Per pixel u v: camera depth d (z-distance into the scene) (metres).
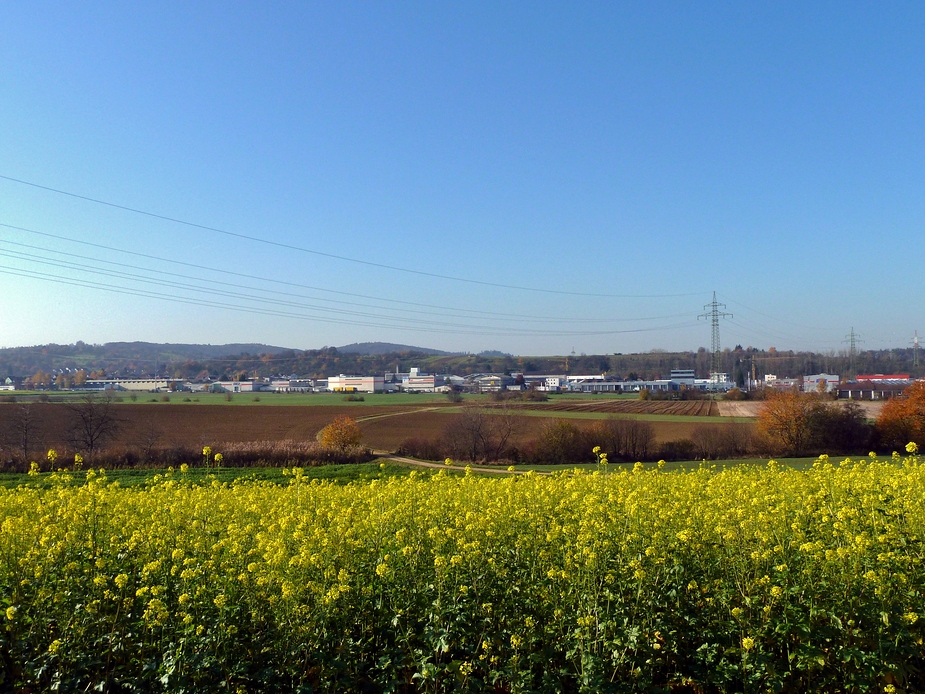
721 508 11.75
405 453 64.69
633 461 60.78
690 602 8.63
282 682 7.74
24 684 7.95
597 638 7.75
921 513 10.41
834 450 60.91
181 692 7.39
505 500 13.51
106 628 8.37
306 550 9.13
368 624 8.54
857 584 8.27
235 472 44.22
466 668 7.60
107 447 59.06
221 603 7.80
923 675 7.82
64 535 10.45
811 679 7.68
